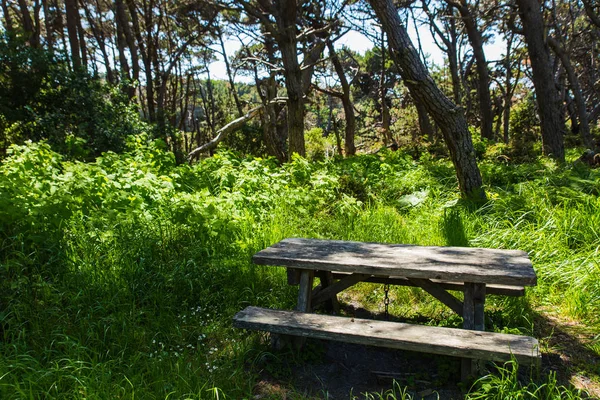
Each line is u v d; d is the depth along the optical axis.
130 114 13.43
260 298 4.04
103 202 5.21
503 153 13.13
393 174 8.87
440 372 3.04
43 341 3.25
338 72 21.14
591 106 31.41
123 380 2.84
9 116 11.38
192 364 3.12
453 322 3.71
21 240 4.14
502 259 3.21
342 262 3.16
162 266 4.29
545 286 4.31
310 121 43.81
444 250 3.54
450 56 21.89
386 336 2.77
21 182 4.90
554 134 12.63
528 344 2.63
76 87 12.16
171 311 3.78
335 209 6.64
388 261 3.17
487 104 21.14
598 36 23.61
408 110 27.22
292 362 3.25
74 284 3.89
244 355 3.25
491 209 6.29
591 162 10.23
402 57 7.05
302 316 3.12
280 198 6.74
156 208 5.47
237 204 6.05
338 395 2.90
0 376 2.68
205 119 37.19
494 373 2.96
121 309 3.69
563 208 5.69
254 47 23.09
